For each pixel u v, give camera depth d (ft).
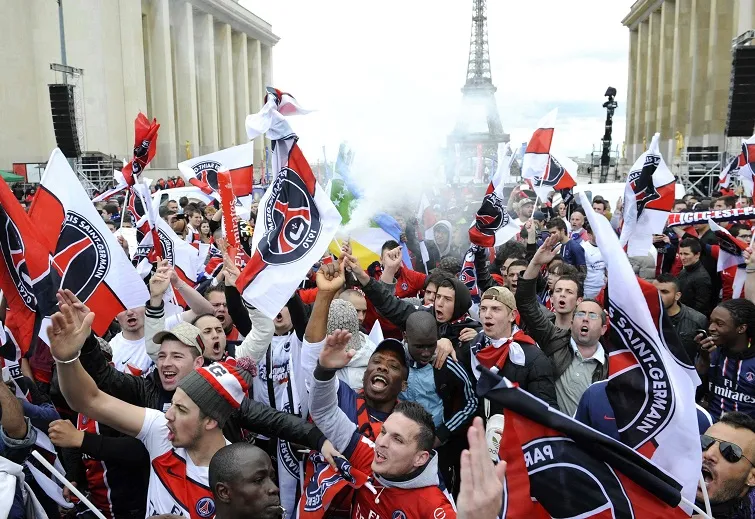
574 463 10.50
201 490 12.56
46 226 16.76
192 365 14.96
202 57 197.67
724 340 18.80
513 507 10.49
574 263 37.96
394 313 19.81
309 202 16.40
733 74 67.41
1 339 16.26
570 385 18.62
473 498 8.56
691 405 11.17
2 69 137.69
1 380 12.69
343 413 13.66
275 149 16.53
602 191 64.44
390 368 15.20
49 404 17.48
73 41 146.10
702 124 165.68
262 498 10.73
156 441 13.05
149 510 13.00
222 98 213.25
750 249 23.24
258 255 16.10
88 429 16.26
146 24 170.91
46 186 16.87
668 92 205.77
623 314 11.40
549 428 10.59
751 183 39.96
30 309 15.05
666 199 26.71
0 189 14.73
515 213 56.29
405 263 33.14
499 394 10.62
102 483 15.66
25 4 142.92
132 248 36.81
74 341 12.47
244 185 35.53
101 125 147.84
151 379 15.76
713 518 11.91
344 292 21.76
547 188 42.01
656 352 11.27
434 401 16.85
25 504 11.68
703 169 102.22
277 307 15.75
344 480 12.88
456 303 20.29
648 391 11.36
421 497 11.96
